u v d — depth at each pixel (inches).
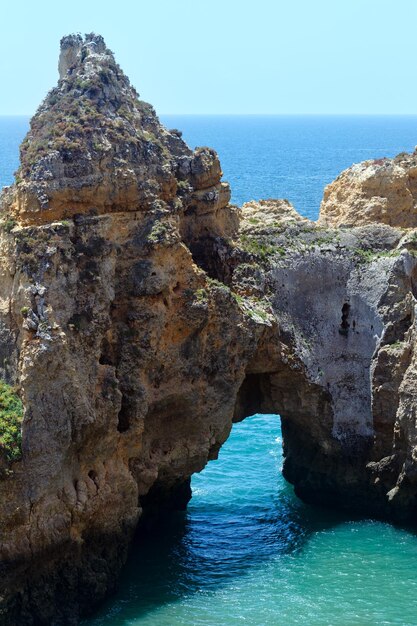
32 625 1697.8
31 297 1691.7
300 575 1913.1
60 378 1686.8
